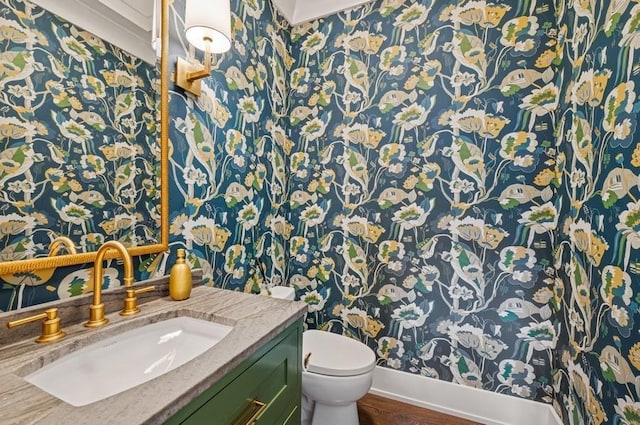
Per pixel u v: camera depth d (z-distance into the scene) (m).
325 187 1.83
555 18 1.36
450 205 1.54
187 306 0.89
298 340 0.88
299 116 1.91
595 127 0.98
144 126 0.96
